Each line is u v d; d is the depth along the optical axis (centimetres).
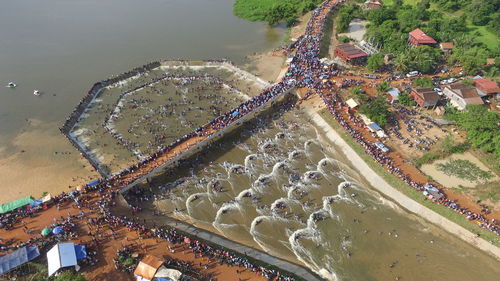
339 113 10119
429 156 8712
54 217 6931
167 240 6600
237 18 17475
